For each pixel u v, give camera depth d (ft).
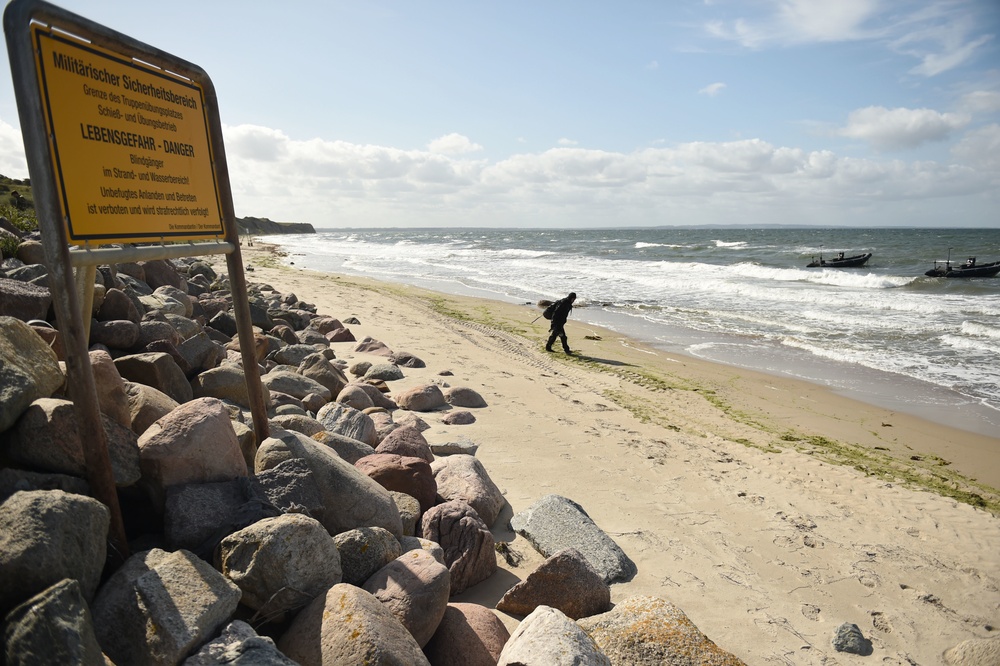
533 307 71.10
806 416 33.42
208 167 13.52
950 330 55.83
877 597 16.16
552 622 10.58
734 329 57.98
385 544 12.16
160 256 11.84
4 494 9.54
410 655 9.46
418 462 16.83
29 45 9.29
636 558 16.88
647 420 30.71
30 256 28.68
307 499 12.34
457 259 160.35
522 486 20.88
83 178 10.16
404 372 35.86
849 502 22.15
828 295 79.15
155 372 16.61
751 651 13.47
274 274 101.55
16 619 7.58
